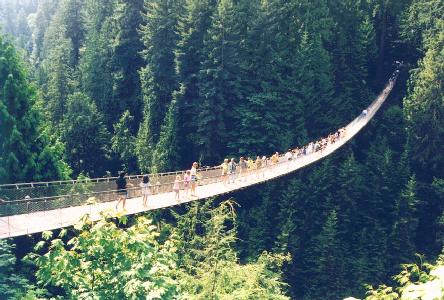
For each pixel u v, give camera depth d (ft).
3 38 94.63
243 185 95.61
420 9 187.01
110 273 28.66
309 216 125.39
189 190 87.25
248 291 45.47
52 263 28.86
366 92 184.34
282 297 48.73
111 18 198.59
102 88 190.29
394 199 134.92
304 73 156.87
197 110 155.22
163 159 150.92
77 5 245.65
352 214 131.85
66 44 229.45
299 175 130.00
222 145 157.17
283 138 148.97
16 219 59.93
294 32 168.45
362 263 118.73
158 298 27.63
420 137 151.94
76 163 163.22
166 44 166.81
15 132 88.07
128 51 183.83
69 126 162.81
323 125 160.97
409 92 163.53
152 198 79.15
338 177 134.21
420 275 28.63
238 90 154.10
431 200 143.95
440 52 155.94
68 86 194.49
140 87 181.88
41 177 91.50
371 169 147.43
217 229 56.85
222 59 151.84
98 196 71.10
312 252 118.52
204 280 45.68
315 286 115.24
